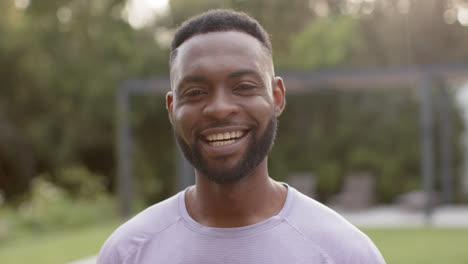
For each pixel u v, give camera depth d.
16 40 17.33
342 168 15.00
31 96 18.14
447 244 7.63
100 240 8.43
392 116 14.77
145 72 16.89
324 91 14.41
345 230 1.46
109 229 10.04
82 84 16.83
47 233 11.43
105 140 18.02
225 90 1.35
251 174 1.45
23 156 18.52
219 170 1.36
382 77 11.10
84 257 6.93
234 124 1.34
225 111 1.32
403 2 17.45
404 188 14.30
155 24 18.39
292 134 15.52
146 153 18.19
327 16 17.14
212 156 1.35
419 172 14.49
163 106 17.50
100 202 14.34
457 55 17.45
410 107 14.61
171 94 1.55
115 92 16.64
